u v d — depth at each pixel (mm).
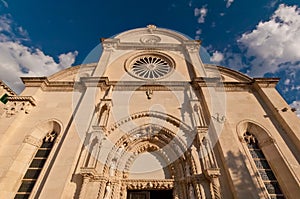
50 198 8555
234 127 12312
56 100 14086
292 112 12766
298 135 11359
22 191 10023
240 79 16312
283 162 10602
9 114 12461
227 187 9500
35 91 14258
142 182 10398
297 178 9828
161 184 10305
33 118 12758
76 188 9234
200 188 9273
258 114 13227
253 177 9828
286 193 9852
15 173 10289
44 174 10070
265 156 11453
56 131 12547
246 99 14312
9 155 10688
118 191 9898
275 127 12430
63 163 9938
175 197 9820
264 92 14352
